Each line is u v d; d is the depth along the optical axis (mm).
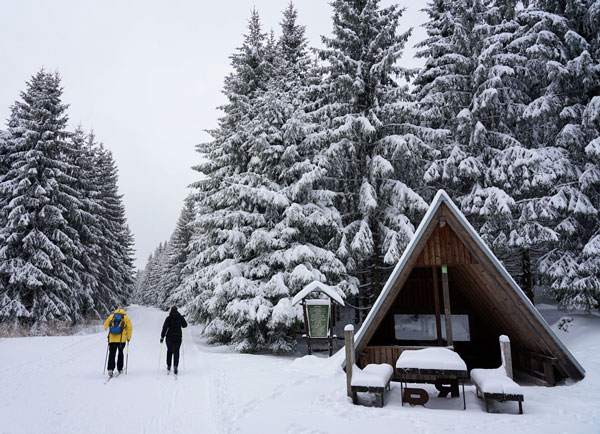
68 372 9641
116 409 6309
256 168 17156
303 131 16859
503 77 16484
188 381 8664
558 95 15203
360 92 16766
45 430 5223
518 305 7855
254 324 15211
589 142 13461
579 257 13281
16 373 9266
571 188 13742
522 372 9977
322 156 16594
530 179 14773
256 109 18281
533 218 13781
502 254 16141
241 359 12164
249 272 15766
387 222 17016
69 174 26016
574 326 12969
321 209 16391
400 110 16047
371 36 18188
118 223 40438
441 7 20609
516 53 17047
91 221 27203
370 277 19672
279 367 10555
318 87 19172
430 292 12391
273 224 16391
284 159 16641
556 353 7812
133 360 11891
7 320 19891
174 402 6766
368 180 17219
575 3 14625
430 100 16828
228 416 5914
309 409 6324
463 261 8453
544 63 15352
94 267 28500
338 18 18547
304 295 12328
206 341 20219
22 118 23672
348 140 16750
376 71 16766
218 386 8070
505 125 17047
